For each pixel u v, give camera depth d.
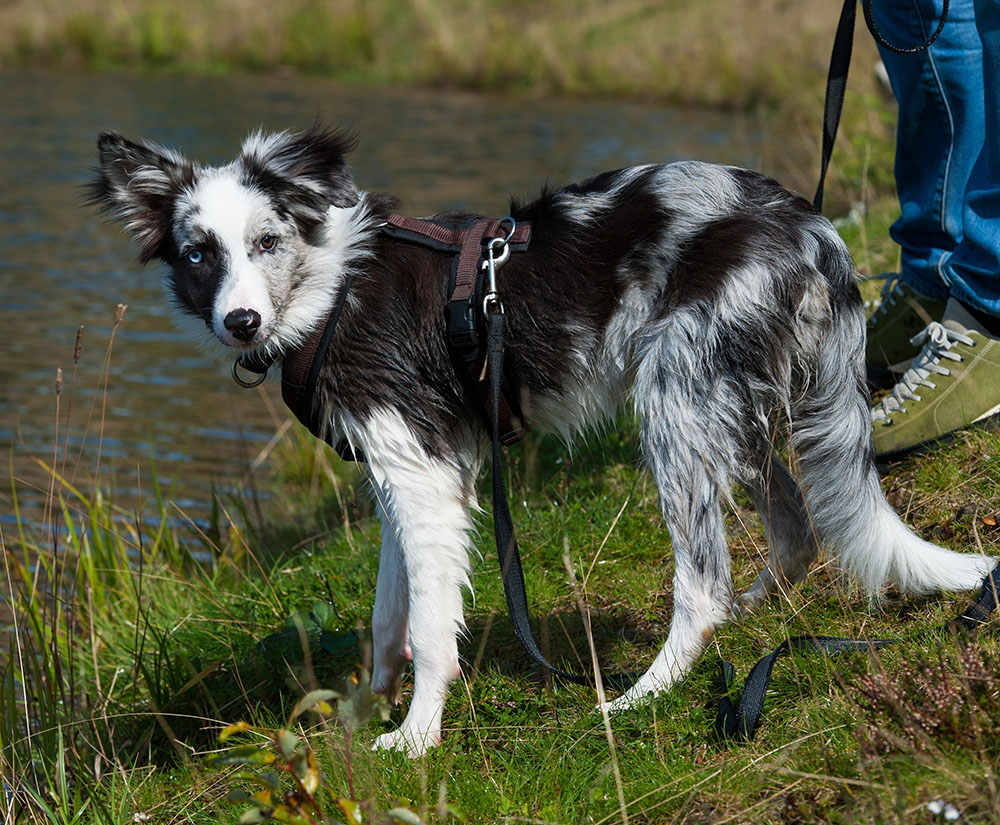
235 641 4.03
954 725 2.35
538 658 2.90
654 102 17.53
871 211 7.15
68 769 3.41
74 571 4.75
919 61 3.58
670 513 2.97
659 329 2.97
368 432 3.09
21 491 5.79
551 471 4.65
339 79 20.72
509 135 14.39
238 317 2.97
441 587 3.06
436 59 20.23
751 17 19.45
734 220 2.97
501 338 2.98
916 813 2.22
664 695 2.92
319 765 2.91
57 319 8.33
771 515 3.29
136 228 3.23
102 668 4.21
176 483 5.93
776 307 2.92
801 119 12.90
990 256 3.47
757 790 2.51
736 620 3.22
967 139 3.59
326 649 3.62
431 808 2.64
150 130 14.47
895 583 3.06
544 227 3.14
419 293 3.12
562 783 2.70
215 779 3.17
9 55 22.75
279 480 6.04
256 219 3.08
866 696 2.49
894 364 4.05
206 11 24.08
